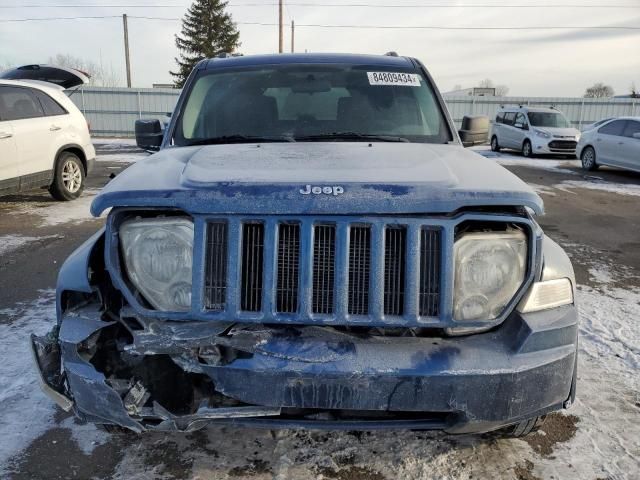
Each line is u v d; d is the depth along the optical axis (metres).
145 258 1.99
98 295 2.12
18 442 2.56
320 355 1.87
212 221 1.94
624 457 2.47
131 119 26.98
